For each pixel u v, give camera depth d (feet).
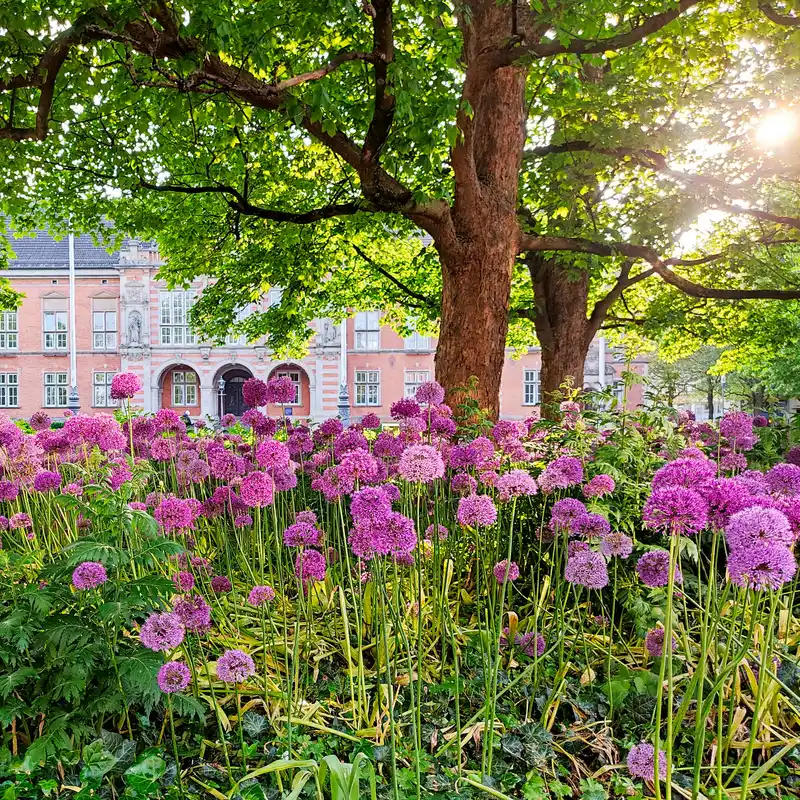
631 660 9.50
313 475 13.07
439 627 10.07
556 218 29.19
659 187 28.02
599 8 16.71
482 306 19.83
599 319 33.94
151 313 109.40
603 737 7.94
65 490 11.07
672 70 22.27
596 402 14.47
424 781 6.95
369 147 17.51
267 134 25.98
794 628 9.93
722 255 31.12
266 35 15.56
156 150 27.50
